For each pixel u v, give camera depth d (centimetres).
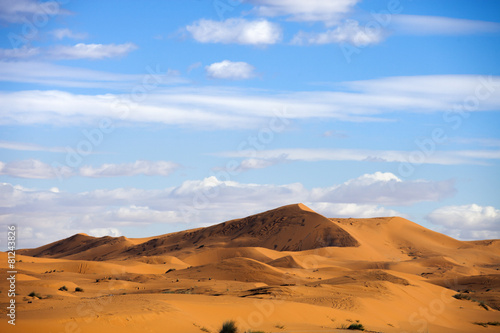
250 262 9669
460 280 9625
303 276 9544
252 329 3125
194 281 8412
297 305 4091
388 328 4181
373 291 6109
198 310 3344
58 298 4694
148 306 3053
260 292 5444
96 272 10638
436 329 4659
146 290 7200
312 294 5566
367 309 4825
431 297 6738
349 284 6475
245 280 8788
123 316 2675
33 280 7006
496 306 6925
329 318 4053
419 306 5906
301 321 3762
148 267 12081
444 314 5603
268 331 3153
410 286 6969
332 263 13062
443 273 11575
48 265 10681
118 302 3341
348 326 3812
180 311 3083
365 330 3744
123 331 2548
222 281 8344
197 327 2891
